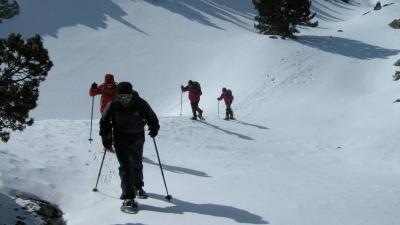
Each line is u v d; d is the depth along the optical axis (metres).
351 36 46.16
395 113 24.91
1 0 39.47
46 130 13.99
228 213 7.35
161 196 8.20
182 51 39.09
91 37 39.72
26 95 6.99
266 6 43.47
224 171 11.05
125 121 7.26
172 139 16.23
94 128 15.20
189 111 28.66
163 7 48.34
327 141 20.44
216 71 35.81
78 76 33.94
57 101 30.53
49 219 6.96
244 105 28.48
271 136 20.58
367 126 23.50
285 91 31.19
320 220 7.22
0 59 7.02
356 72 35.09
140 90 33.00
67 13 42.81
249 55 37.69
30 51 7.11
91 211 7.47
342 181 11.12
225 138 18.25
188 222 6.84
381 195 9.37
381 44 43.12
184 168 11.02
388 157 16.77
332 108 27.86
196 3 53.66
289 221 7.09
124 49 38.56
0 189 7.63
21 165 8.85
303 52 38.78
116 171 9.57
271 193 8.88
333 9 77.38
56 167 9.11
